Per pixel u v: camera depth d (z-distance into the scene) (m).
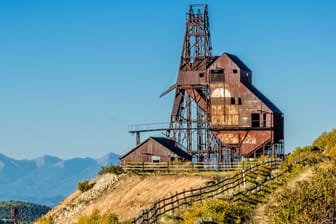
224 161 152.62
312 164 100.12
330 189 75.50
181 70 162.75
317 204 73.56
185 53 165.12
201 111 160.38
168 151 150.38
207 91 157.88
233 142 153.50
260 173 106.44
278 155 146.50
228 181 105.75
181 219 85.81
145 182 136.38
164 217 86.31
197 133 159.38
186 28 166.00
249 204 87.62
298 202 74.81
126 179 140.62
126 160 153.50
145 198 129.50
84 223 112.06
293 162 103.50
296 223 72.81
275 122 152.62
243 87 153.75
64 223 134.00
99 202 135.50
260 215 82.62
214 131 154.50
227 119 154.00
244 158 148.88
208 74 155.88
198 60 164.62
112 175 144.12
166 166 144.50
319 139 120.31
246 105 153.25
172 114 162.88
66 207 140.25
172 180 133.50
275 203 82.94
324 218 71.94
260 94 157.38
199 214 83.06
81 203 139.12
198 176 132.25
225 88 154.62
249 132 152.75
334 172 84.06
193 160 158.25
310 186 78.00
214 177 129.75
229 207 82.69
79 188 145.88
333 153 105.75
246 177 104.06
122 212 127.38
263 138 151.75
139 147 153.25
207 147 156.00
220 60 155.50
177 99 163.00
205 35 165.50
